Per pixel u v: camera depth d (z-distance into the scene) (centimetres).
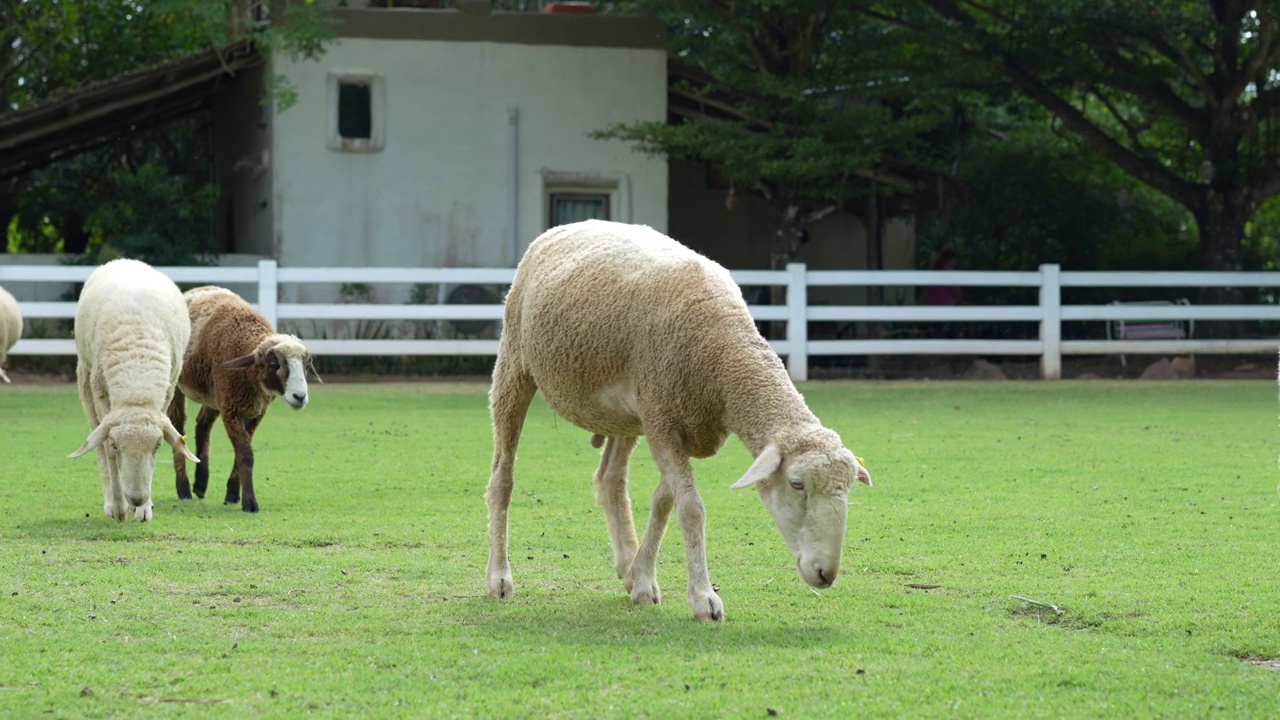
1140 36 2142
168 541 756
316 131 2089
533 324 628
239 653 516
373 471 1041
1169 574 666
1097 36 2164
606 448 672
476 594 630
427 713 442
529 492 943
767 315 1939
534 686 473
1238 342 2027
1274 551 724
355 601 610
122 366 841
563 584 657
